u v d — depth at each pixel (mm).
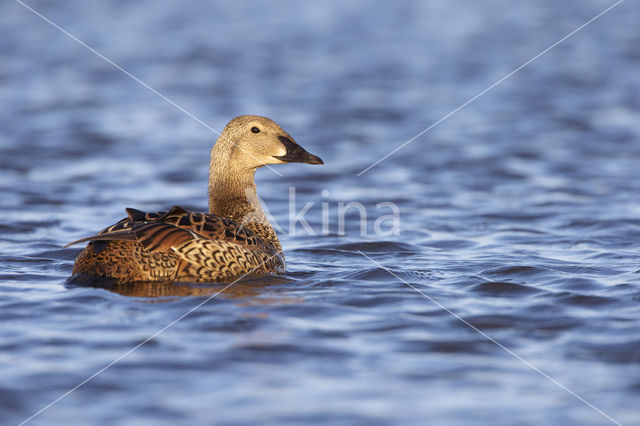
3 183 18328
